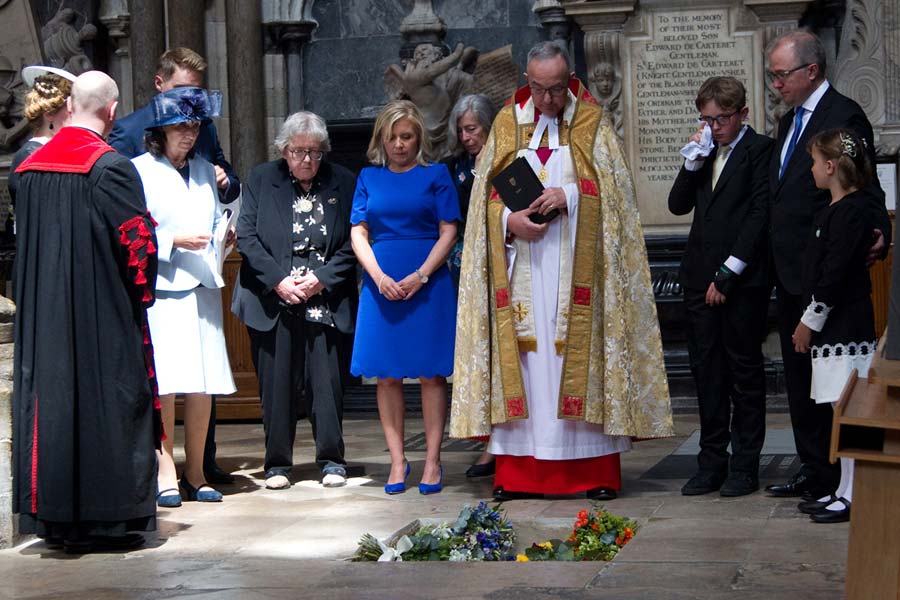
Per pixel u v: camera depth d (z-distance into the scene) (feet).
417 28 35.91
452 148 23.22
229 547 16.92
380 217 21.11
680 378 32.19
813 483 18.45
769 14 32.63
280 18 36.91
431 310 20.88
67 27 37.86
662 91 33.30
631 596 13.20
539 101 19.75
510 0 35.86
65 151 17.07
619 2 32.99
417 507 19.48
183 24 36.29
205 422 20.99
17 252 17.20
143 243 16.75
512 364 19.77
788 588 13.28
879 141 32.50
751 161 19.35
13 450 17.16
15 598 14.53
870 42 32.81
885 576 9.77
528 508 18.93
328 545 16.84
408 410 33.78
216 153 22.75
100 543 17.01
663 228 33.40
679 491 20.06
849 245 16.85
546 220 19.69
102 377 16.76
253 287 22.12
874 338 17.34
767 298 19.43
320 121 21.74
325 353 22.12
